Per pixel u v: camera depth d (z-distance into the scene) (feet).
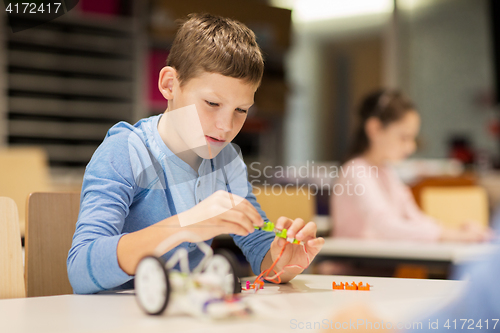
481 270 1.13
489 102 15.49
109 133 3.46
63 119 11.84
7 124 11.30
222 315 1.78
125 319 1.89
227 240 6.07
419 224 7.12
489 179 10.50
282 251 2.97
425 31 16.01
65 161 11.79
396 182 8.06
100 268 2.54
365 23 15.85
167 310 1.87
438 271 6.18
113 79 12.16
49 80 11.62
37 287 3.42
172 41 3.58
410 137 7.78
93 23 11.83
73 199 3.63
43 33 11.43
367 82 15.94
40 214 3.48
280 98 13.52
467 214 8.83
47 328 1.77
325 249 5.93
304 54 15.64
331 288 2.69
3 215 3.10
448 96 15.93
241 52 3.12
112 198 2.98
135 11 12.12
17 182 8.75
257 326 1.76
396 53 15.85
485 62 15.76
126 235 2.61
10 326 1.81
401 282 2.86
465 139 13.00
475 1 15.87
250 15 12.61
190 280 1.89
